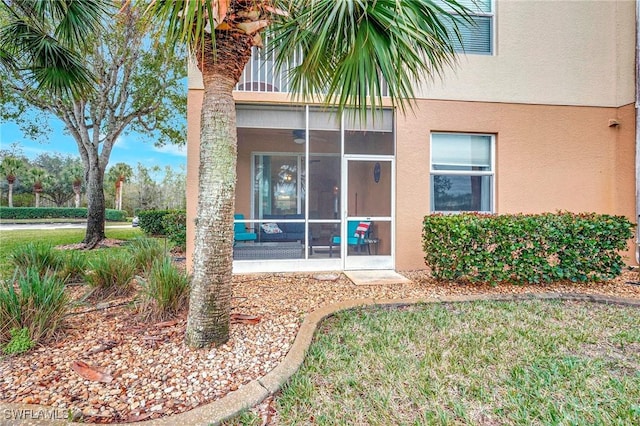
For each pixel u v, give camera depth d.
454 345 2.79
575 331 3.10
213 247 2.57
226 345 2.64
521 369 2.41
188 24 2.27
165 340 2.74
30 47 4.38
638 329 3.16
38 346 2.65
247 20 2.51
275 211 6.30
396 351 2.69
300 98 5.79
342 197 6.08
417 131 6.00
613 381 2.26
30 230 15.26
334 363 2.49
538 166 6.17
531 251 4.63
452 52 3.05
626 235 4.71
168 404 1.95
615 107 6.30
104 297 3.89
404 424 1.85
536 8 6.18
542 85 6.19
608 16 6.31
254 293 4.37
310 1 2.69
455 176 6.16
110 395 2.04
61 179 36.78
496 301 4.01
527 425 1.85
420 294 4.39
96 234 9.40
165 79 10.14
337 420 1.88
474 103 6.07
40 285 2.93
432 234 4.85
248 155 6.28
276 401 2.04
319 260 6.09
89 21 4.42
